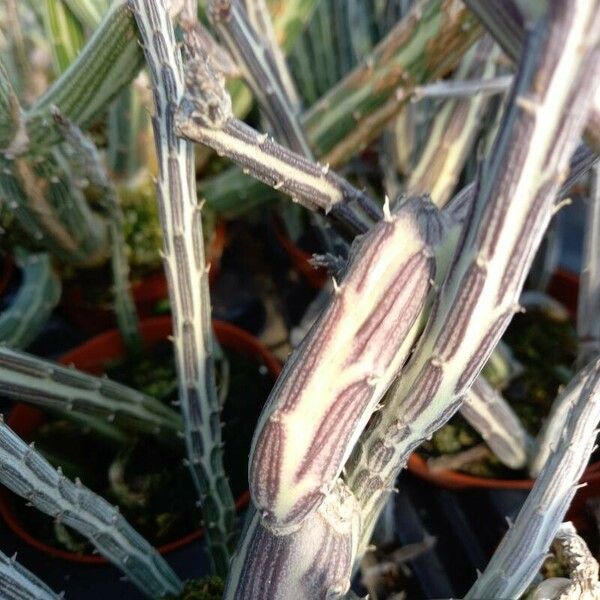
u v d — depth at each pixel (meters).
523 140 0.09
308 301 0.34
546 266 0.29
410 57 0.23
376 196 0.34
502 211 0.10
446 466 0.26
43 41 0.26
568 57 0.08
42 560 0.24
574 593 0.15
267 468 0.11
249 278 0.35
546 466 0.14
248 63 0.21
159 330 0.30
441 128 0.25
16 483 0.16
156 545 0.24
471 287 0.10
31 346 0.33
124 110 0.28
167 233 0.17
